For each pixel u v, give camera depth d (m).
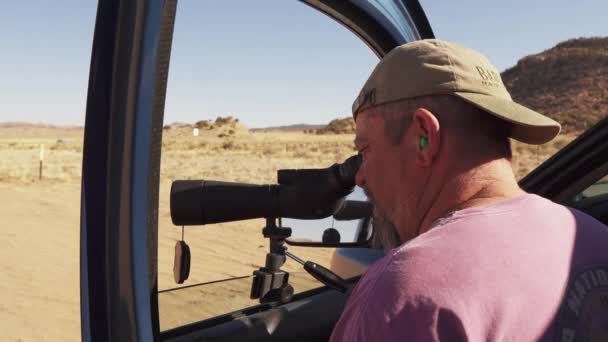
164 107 1.14
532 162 27.28
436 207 1.05
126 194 1.07
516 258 0.92
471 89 1.03
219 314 1.55
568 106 103.88
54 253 7.56
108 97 1.07
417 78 1.04
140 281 1.09
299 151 45.94
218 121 96.25
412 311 0.84
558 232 1.02
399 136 1.08
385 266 0.91
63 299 5.76
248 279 1.67
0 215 10.23
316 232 1.68
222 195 1.42
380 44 1.82
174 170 25.11
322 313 1.72
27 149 52.03
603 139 2.04
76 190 14.77
